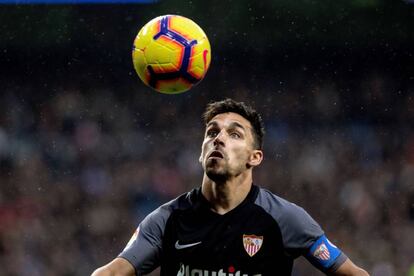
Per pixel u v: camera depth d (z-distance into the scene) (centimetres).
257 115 1884
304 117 7312
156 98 7312
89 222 5909
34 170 6391
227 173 1812
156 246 1841
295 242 1825
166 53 2003
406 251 5662
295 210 1834
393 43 7438
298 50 7488
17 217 5906
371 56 7525
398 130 7162
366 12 7338
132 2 6116
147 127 7125
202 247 1823
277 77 7519
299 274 5106
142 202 6194
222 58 7469
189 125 7088
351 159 6700
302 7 7338
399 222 5991
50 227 5866
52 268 5516
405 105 7406
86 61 7531
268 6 7325
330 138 7006
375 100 7419
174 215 1853
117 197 6181
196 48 2017
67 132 6962
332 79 7531
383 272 5519
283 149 6744
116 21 7419
